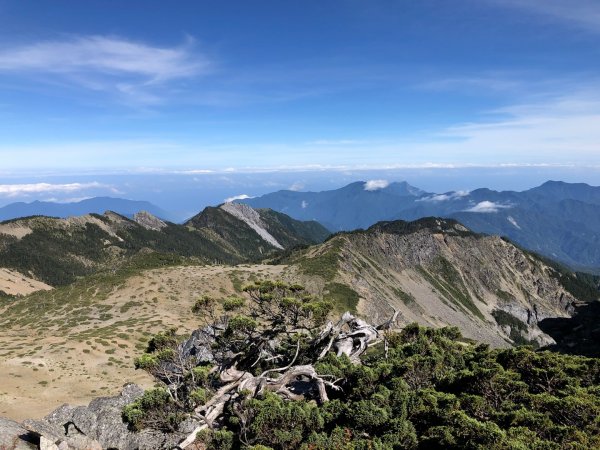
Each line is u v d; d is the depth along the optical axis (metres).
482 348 28.56
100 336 62.69
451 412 15.80
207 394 20.44
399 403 18.08
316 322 23.55
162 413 17.98
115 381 45.88
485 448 13.68
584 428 16.52
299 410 17.66
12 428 20.56
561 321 119.62
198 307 22.67
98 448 22.16
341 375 22.94
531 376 22.89
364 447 15.31
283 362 27.45
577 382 21.42
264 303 23.22
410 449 15.65
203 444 20.89
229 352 24.73
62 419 23.77
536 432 15.52
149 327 71.38
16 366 45.34
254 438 17.39
